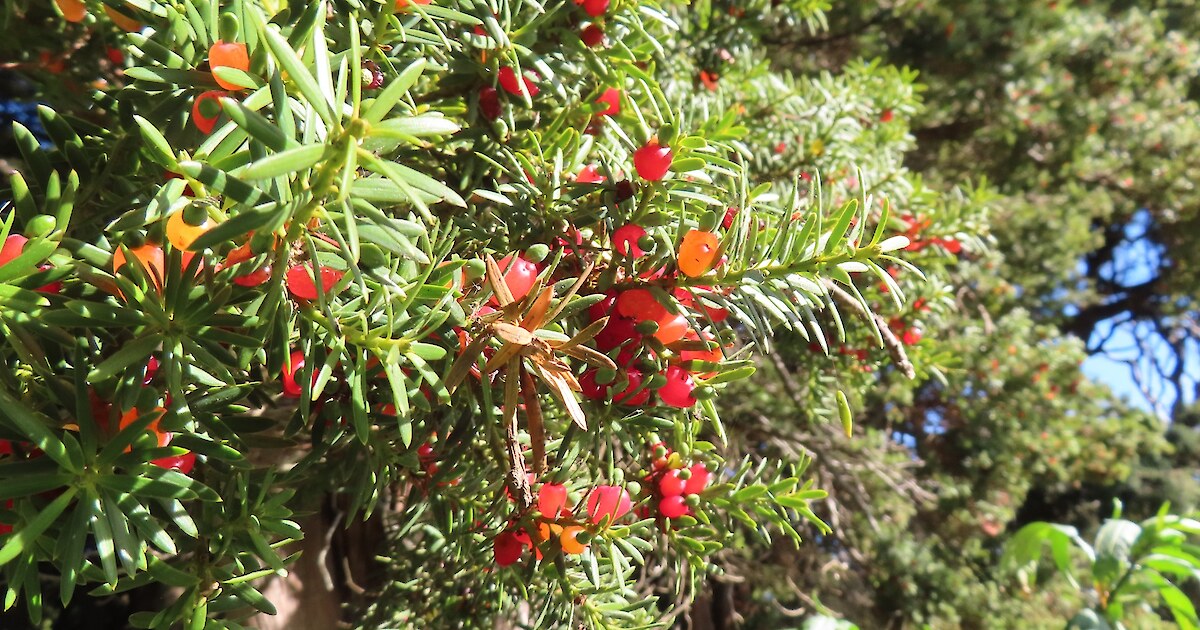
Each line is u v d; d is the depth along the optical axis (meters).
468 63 0.18
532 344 0.13
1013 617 0.80
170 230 0.10
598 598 0.21
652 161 0.16
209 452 0.12
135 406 0.11
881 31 1.04
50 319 0.10
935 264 0.41
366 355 0.13
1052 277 1.12
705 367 0.16
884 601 0.83
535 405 0.14
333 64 0.12
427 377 0.12
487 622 0.28
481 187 0.20
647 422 0.16
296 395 0.15
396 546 0.34
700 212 0.18
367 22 0.15
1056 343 0.85
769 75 0.38
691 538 0.19
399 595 0.30
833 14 0.97
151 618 0.13
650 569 0.45
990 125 1.05
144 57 0.15
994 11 1.01
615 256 0.15
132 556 0.11
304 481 0.21
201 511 0.15
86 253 0.11
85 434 0.11
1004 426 0.83
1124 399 1.08
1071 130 1.06
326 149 0.09
